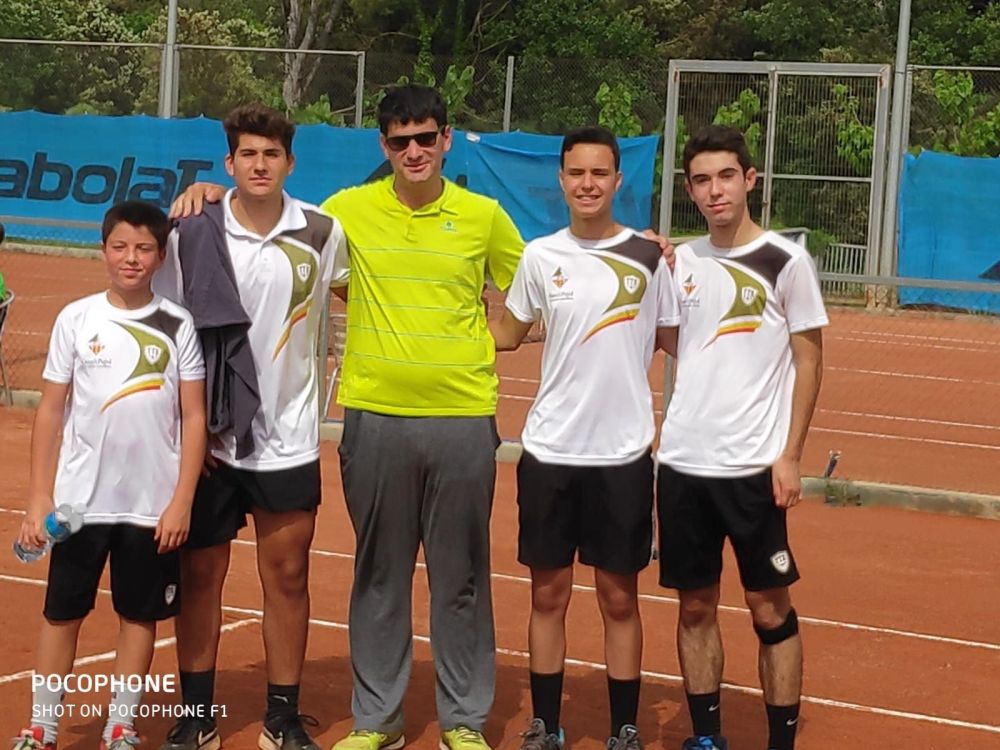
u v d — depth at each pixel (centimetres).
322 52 2108
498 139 1903
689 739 511
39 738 476
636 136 2255
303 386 496
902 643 698
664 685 619
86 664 605
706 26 3644
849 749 553
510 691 600
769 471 483
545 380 505
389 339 492
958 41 3266
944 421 1373
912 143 2209
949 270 1942
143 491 473
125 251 468
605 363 494
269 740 510
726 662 655
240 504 502
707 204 482
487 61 3231
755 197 2084
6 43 2409
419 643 666
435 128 484
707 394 485
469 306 499
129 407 469
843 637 704
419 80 2511
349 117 2491
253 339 484
